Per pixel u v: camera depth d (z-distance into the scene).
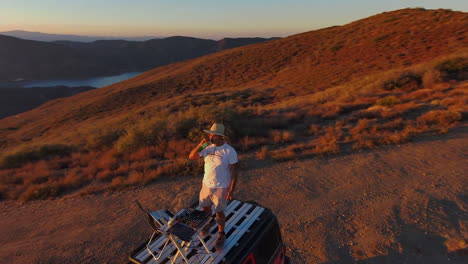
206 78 61.53
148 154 11.54
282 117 15.16
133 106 47.69
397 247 4.68
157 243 3.42
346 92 22.20
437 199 5.86
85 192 8.41
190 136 12.58
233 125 13.44
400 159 8.19
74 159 12.70
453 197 5.85
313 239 5.18
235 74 59.69
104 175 9.45
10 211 7.86
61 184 9.15
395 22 54.16
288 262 4.23
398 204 5.89
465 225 4.95
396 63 35.78
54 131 41.56
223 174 3.23
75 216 7.00
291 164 8.84
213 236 3.44
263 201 6.79
